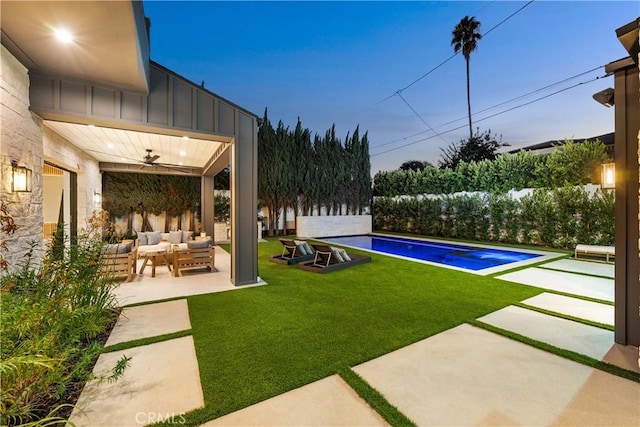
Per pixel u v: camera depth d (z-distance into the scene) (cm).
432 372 254
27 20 295
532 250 956
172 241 927
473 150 1886
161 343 311
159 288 529
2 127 340
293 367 262
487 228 1204
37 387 204
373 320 372
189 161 986
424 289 514
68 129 591
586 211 915
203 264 652
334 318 379
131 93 454
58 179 1047
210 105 519
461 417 200
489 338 321
